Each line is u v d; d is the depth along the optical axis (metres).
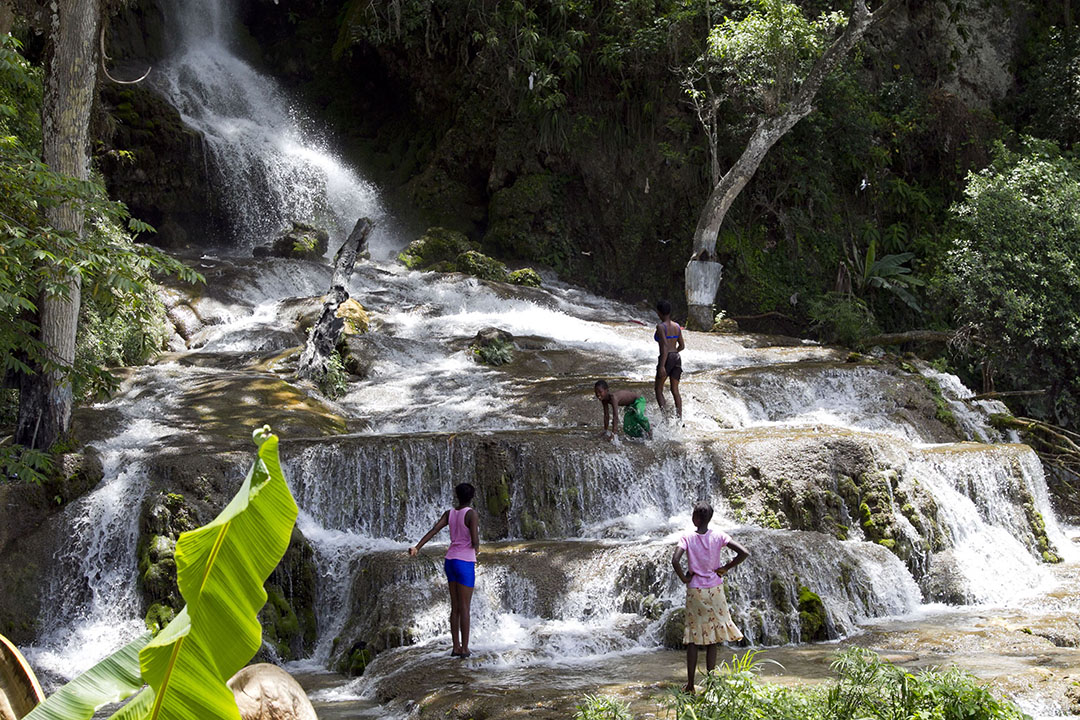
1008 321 20.81
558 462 12.84
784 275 26.78
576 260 27.62
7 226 10.21
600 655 9.63
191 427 14.00
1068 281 20.86
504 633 10.19
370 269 24.27
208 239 26.84
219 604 2.25
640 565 10.79
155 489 11.76
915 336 22.48
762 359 19.98
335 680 9.77
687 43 26.47
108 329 16.95
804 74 24.31
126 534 11.58
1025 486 14.57
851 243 27.17
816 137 26.52
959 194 28.06
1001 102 30.95
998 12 31.27
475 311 22.44
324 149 31.33
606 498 12.88
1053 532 14.76
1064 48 30.02
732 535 11.55
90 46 12.41
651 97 27.20
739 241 26.62
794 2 26.50
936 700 5.61
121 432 13.87
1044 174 22.17
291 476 12.55
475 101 28.16
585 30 27.62
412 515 12.58
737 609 10.47
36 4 14.47
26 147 12.71
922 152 28.66
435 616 10.33
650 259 27.53
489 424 14.88
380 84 31.38
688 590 7.62
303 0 32.81
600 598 10.74
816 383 17.19
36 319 12.23
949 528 13.29
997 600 12.22
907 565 12.60
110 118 21.58
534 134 27.47
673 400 15.23
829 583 11.16
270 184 27.77
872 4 29.42
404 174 29.80
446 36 28.77
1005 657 9.20
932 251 26.86
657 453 13.27
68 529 11.68
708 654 7.56
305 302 20.41
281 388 15.69
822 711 5.65
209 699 2.25
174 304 20.31
